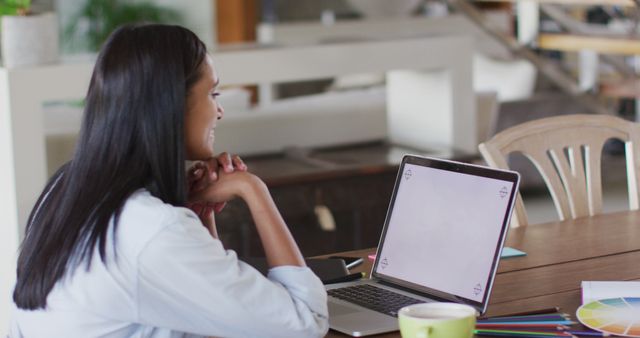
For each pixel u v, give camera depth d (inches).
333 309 77.5
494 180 77.0
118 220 64.9
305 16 417.7
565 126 116.9
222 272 65.1
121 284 64.9
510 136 114.3
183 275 64.4
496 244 75.3
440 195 80.6
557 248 97.0
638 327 70.4
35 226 69.5
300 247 168.4
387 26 377.1
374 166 173.0
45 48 155.8
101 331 66.7
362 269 90.4
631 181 119.3
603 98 259.6
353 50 179.0
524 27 285.4
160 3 367.9
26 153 151.9
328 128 198.4
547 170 115.7
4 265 159.6
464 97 189.6
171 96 65.6
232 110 199.2
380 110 203.5
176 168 66.5
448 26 376.8
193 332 67.2
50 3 358.0
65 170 71.1
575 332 70.5
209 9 375.9
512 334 70.4
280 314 66.6
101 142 65.8
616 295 77.7
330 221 169.2
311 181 167.9
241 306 65.4
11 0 158.1
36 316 68.5
